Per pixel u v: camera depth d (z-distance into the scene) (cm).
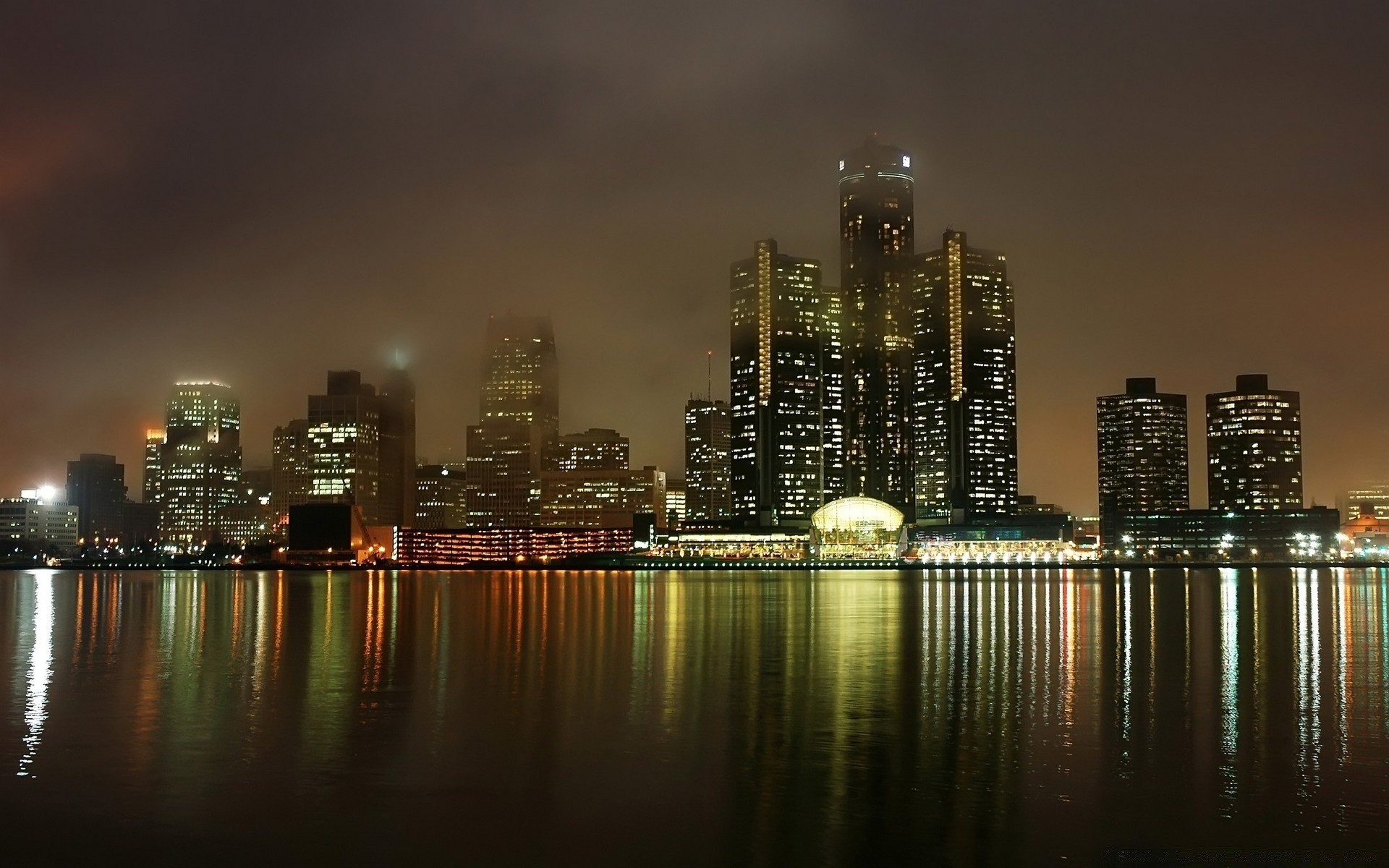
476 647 10650
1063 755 5384
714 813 4412
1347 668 8869
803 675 8312
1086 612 16300
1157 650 10319
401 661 9362
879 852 3988
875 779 4922
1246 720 6309
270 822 4312
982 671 8550
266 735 5862
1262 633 12288
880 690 7481
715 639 11575
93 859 3931
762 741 5706
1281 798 4631
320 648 10619
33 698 7162
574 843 4078
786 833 4181
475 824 4288
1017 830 4206
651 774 5009
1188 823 4297
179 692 7456
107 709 6706
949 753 5419
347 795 4669
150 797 4638
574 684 7794
